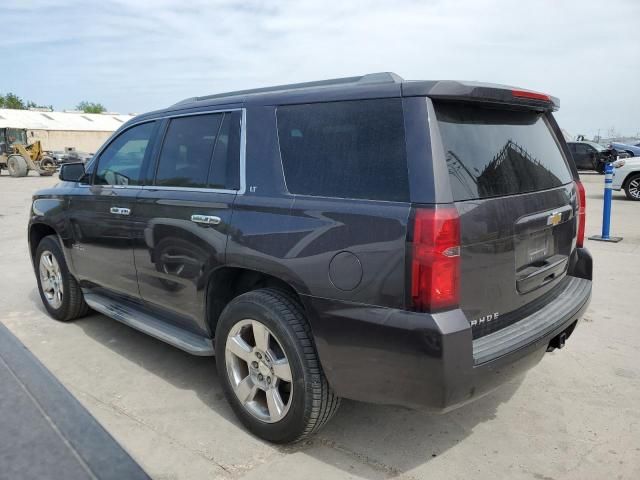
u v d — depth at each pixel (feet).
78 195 14.49
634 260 23.90
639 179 46.85
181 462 9.41
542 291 10.28
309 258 8.86
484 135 9.05
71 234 14.88
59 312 16.47
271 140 10.02
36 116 188.55
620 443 9.99
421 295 7.78
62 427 5.88
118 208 12.94
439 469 9.26
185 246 11.16
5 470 5.19
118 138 13.98
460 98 8.42
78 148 190.90
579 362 13.43
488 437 10.25
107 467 5.27
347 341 8.50
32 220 16.67
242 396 10.25
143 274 12.56
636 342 14.61
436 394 7.86
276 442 9.87
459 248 7.90
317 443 10.04
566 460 9.50
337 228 8.59
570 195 11.21
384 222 8.09
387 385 8.29
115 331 15.85
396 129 8.36
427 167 7.95
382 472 9.17
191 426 10.62
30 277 22.33
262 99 10.39
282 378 9.48
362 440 10.16
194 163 11.45
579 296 10.98
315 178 9.23
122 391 12.13
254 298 9.73
